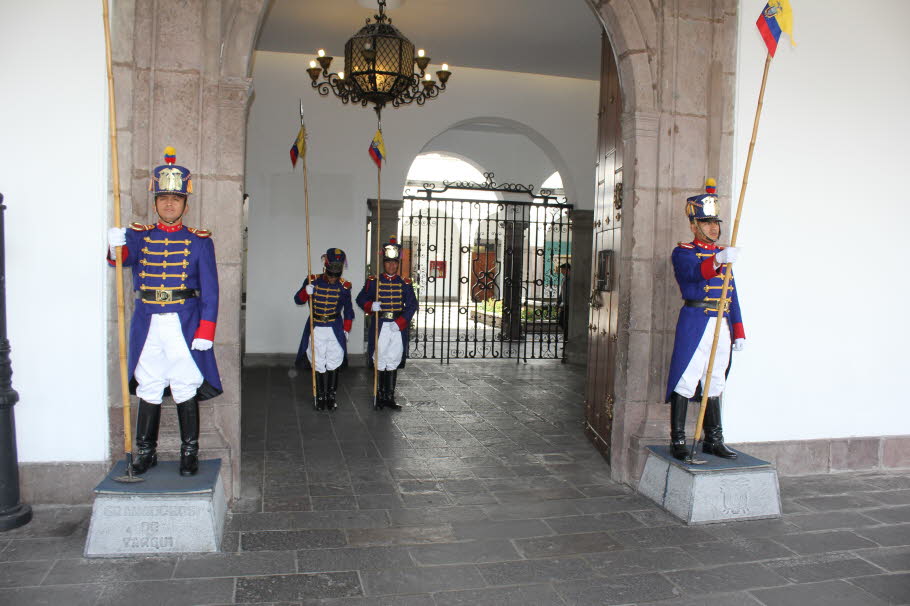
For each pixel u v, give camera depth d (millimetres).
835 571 3373
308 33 8352
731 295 4188
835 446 4969
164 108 3885
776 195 4785
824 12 4824
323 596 3000
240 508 4020
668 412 4605
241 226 4039
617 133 4918
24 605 2836
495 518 3977
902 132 5012
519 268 12352
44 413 3867
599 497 4363
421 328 14555
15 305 3801
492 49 8781
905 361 5102
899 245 5043
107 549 3299
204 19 3918
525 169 12969
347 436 5750
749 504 4012
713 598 3090
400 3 7188
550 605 2986
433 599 3006
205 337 3420
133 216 3869
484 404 7223
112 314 3912
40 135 3789
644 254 4535
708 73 4594
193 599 2932
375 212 10102
